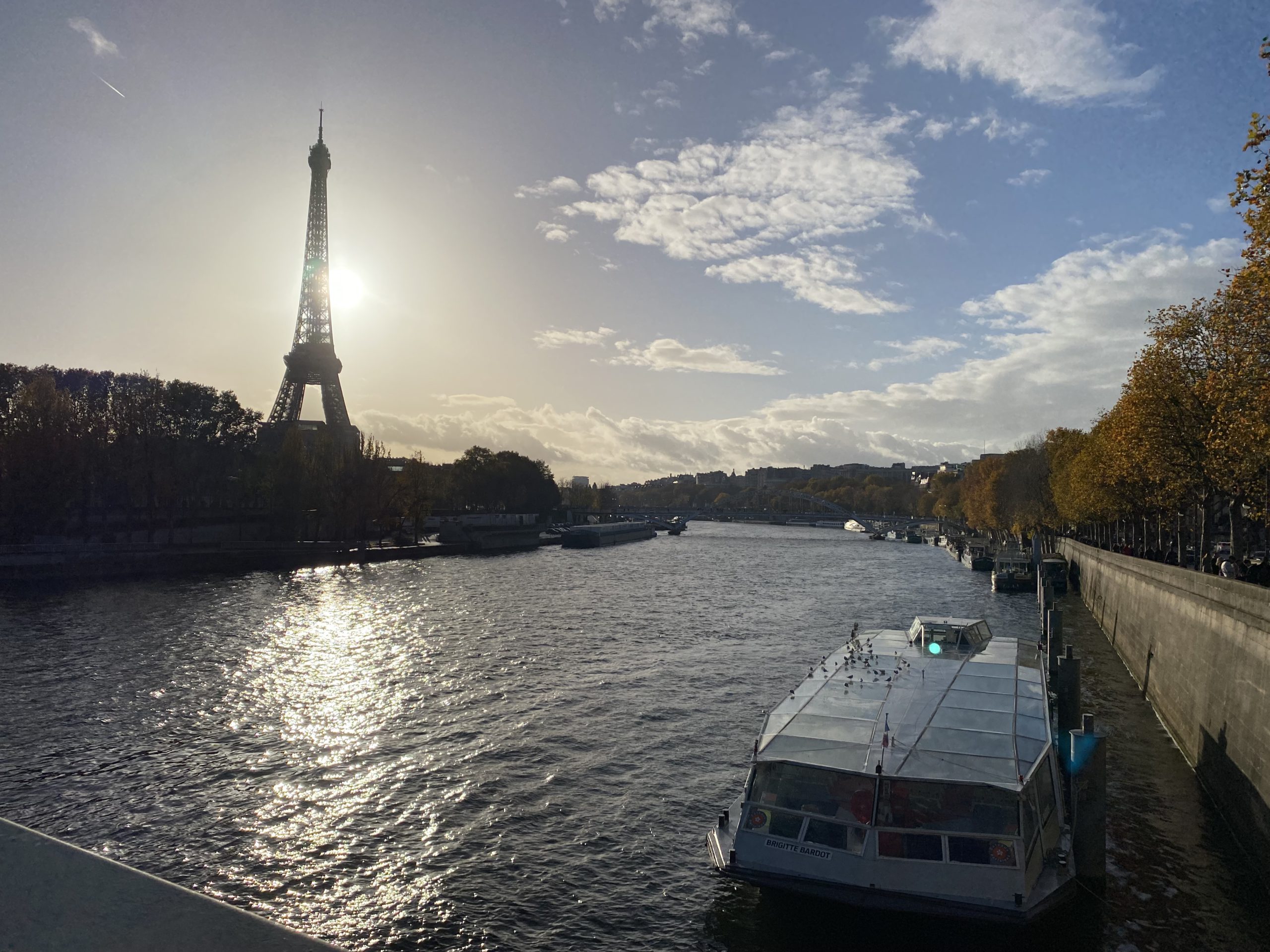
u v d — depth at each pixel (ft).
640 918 81.61
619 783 114.62
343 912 82.17
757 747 82.99
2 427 366.02
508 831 99.76
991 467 619.67
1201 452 178.70
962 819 74.08
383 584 361.51
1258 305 121.70
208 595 304.30
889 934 75.56
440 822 102.17
